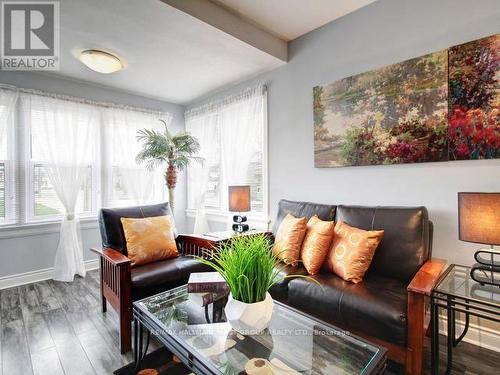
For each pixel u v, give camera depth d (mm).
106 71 3021
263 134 3318
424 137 2094
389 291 1696
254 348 1339
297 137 2998
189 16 2191
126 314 1914
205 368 1167
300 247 2248
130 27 2350
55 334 2074
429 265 1829
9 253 3100
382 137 2320
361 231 1992
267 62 3039
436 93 2033
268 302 1338
